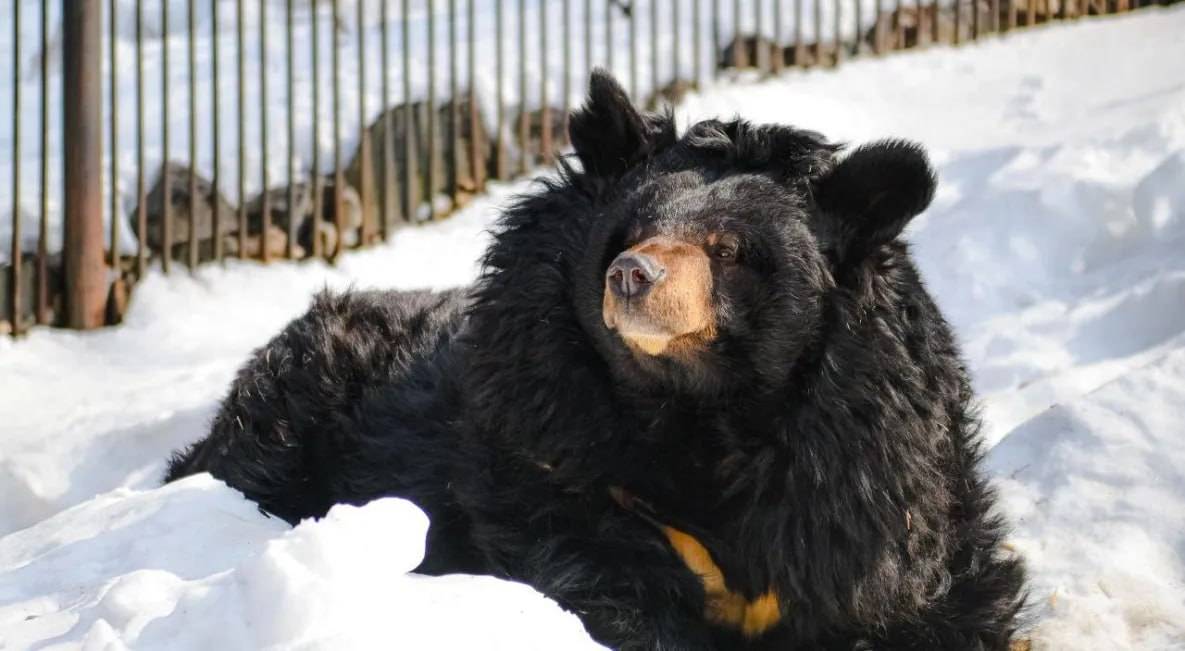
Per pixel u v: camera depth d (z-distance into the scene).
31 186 14.87
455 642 5.12
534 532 6.67
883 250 6.57
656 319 6.08
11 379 12.85
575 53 17.69
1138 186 12.17
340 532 5.21
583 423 6.62
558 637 5.46
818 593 6.50
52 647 5.45
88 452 11.28
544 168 16.31
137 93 14.34
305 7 20.66
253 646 5.04
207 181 14.83
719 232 6.37
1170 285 10.83
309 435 8.32
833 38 18.78
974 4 19.64
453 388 7.59
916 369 6.58
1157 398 9.00
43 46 13.82
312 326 8.84
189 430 11.37
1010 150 13.88
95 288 14.02
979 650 6.66
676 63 17.11
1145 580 7.61
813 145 6.68
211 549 6.92
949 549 6.81
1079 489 8.44
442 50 17.72
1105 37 19.48
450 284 14.21
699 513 6.67
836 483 6.42
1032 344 10.87
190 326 13.78
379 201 15.46
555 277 6.67
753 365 6.41
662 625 6.49
